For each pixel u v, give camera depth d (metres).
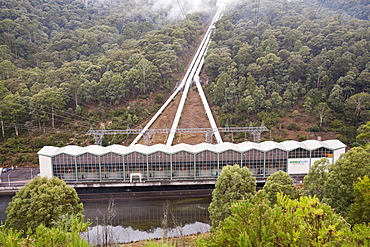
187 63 181.88
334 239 19.95
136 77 130.12
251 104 108.75
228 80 123.31
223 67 138.88
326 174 47.09
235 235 21.38
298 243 20.22
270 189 48.81
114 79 125.88
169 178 75.06
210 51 157.50
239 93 119.81
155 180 73.75
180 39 181.12
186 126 113.25
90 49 179.12
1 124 101.81
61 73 128.75
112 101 128.75
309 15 181.38
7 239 20.27
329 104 107.88
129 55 153.50
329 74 114.81
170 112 124.88
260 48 138.25
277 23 175.25
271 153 75.31
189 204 68.56
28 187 46.78
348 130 95.75
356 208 34.81
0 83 110.75
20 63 142.88
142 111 124.06
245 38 160.00
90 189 74.12
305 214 21.38
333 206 42.44
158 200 70.81
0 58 133.62
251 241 20.47
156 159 74.69
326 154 75.62
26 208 44.25
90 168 74.81
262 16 196.88
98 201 71.25
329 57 123.06
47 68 144.12
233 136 104.62
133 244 49.62
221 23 197.25
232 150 74.88
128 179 75.19
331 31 143.88
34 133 105.56
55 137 104.88
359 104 97.44
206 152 74.81
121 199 71.69
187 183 73.25
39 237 21.34
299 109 112.69
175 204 68.62
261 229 20.97
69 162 74.31
